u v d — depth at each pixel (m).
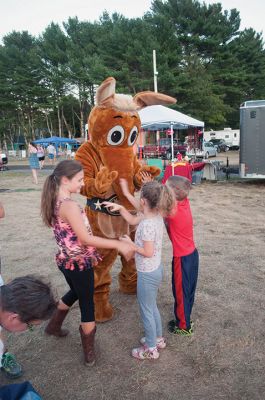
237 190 12.12
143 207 2.84
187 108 36.72
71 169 2.63
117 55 36.53
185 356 3.01
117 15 43.81
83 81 41.88
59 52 43.34
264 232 6.69
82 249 2.70
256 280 4.46
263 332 3.32
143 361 2.97
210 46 40.72
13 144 63.03
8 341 3.33
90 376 2.82
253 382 2.69
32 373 2.88
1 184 15.25
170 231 3.12
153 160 13.44
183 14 41.50
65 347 3.23
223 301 3.93
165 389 2.65
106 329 3.46
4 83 47.47
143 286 2.86
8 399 1.51
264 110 12.06
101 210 3.48
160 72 33.53
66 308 3.16
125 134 3.46
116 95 3.51
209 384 2.69
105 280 3.51
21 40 49.56
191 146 18.17
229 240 6.20
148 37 34.97
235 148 42.59
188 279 3.16
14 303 1.61
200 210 8.89
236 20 43.28
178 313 3.27
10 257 5.59
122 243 2.69
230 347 3.11
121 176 3.51
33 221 8.05
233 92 41.25
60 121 50.94
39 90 45.75
